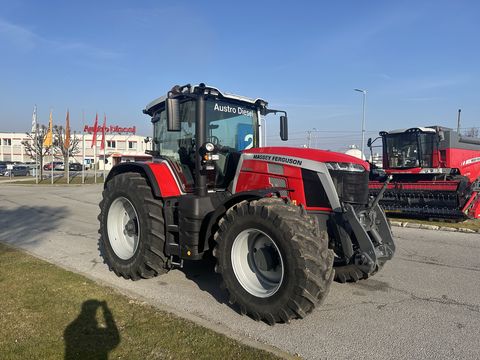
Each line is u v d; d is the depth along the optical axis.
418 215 11.87
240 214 4.09
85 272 5.79
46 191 22.48
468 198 10.89
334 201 4.41
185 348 3.38
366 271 4.34
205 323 3.87
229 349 3.36
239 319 4.11
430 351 3.48
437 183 11.51
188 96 4.98
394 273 5.80
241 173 5.00
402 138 14.25
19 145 80.38
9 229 9.48
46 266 5.77
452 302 4.66
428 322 4.09
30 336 3.57
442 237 8.79
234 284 4.14
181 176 5.31
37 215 12.06
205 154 4.72
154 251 5.07
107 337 3.56
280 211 3.87
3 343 3.44
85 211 13.13
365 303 4.60
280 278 4.02
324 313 4.29
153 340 3.51
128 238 5.73
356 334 3.79
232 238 4.16
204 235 4.68
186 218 4.71
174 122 4.69
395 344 3.60
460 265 6.30
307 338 3.70
